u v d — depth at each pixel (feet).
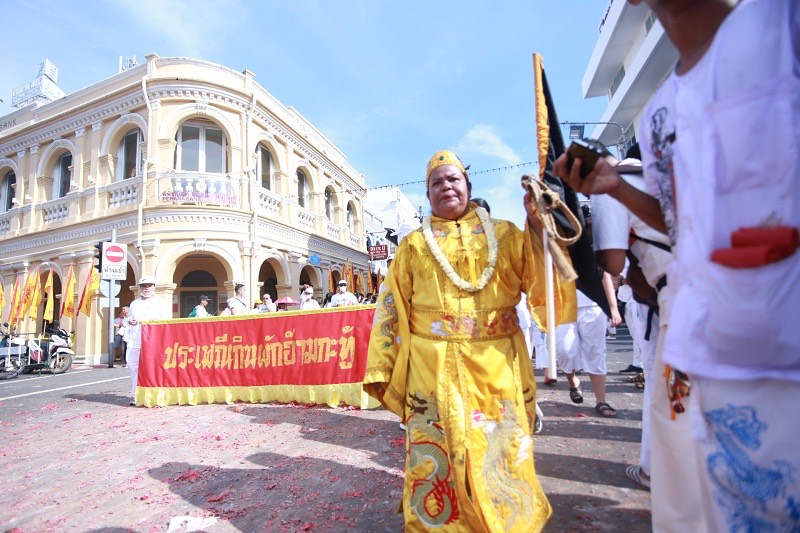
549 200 5.90
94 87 53.36
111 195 50.29
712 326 3.50
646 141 4.69
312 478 10.44
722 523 3.55
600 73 67.31
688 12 3.86
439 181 7.61
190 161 49.55
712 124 3.51
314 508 8.80
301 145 62.69
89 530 8.55
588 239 6.28
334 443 13.21
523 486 6.43
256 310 39.58
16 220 57.98
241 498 9.55
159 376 20.97
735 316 3.34
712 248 3.48
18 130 58.49
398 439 13.24
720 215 3.45
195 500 9.62
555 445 11.53
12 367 37.24
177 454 13.03
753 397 3.33
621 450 10.92
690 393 4.00
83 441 15.15
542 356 21.03
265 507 9.01
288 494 9.61
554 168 5.03
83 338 49.26
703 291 3.59
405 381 7.28
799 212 3.14
